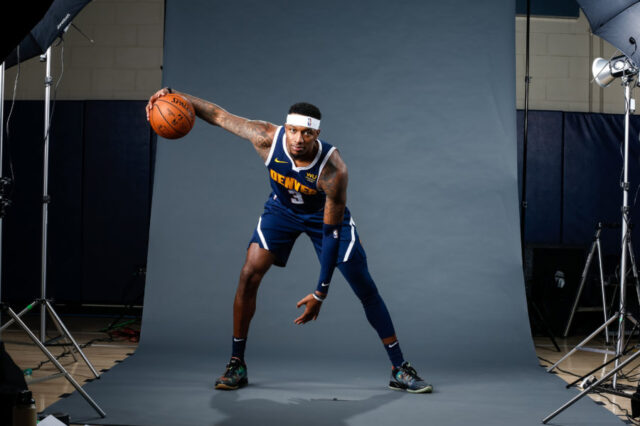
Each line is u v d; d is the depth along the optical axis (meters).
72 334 4.54
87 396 2.56
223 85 4.08
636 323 3.42
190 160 4.06
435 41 4.07
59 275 5.63
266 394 2.92
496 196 3.96
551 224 5.54
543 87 5.89
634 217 5.52
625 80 3.38
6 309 2.49
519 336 3.82
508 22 4.05
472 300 3.88
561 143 5.55
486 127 4.01
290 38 4.11
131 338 4.34
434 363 3.66
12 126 5.65
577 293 4.83
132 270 5.62
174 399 2.81
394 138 4.03
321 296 2.47
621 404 2.87
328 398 2.87
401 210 3.98
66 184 5.65
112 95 5.98
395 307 3.88
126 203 5.65
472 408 2.75
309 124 2.37
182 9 4.14
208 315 3.91
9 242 5.63
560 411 2.55
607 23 3.12
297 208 2.83
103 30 5.98
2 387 2.12
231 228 3.99
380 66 4.07
